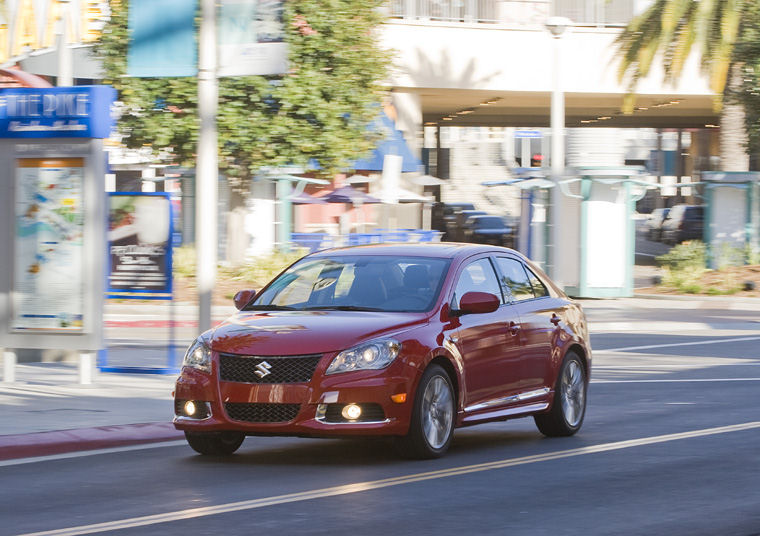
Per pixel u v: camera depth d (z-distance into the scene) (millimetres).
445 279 19203
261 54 27141
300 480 16500
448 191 125375
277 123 56156
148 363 31469
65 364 31609
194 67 27562
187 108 56062
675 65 58250
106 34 55969
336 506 14570
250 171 59188
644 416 23953
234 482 16359
